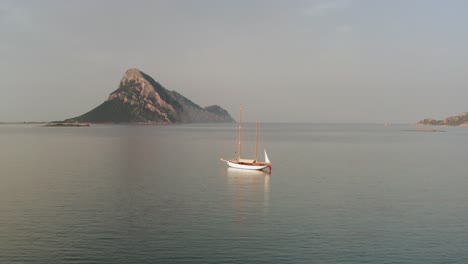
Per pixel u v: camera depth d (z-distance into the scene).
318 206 54.84
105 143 175.25
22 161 102.75
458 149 156.75
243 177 79.12
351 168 95.06
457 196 62.03
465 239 41.78
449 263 36.06
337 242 40.66
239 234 42.59
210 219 47.94
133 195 60.53
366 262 36.09
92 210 51.41
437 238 42.06
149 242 40.09
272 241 40.72
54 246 38.84
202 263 35.50
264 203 56.28
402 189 67.56
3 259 35.78
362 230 44.38
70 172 82.94
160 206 53.81
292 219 48.28
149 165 95.88
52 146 155.75
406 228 45.22
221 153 133.25
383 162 108.81
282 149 156.25
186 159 110.69
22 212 50.19
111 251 37.81
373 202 57.59
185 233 42.78
